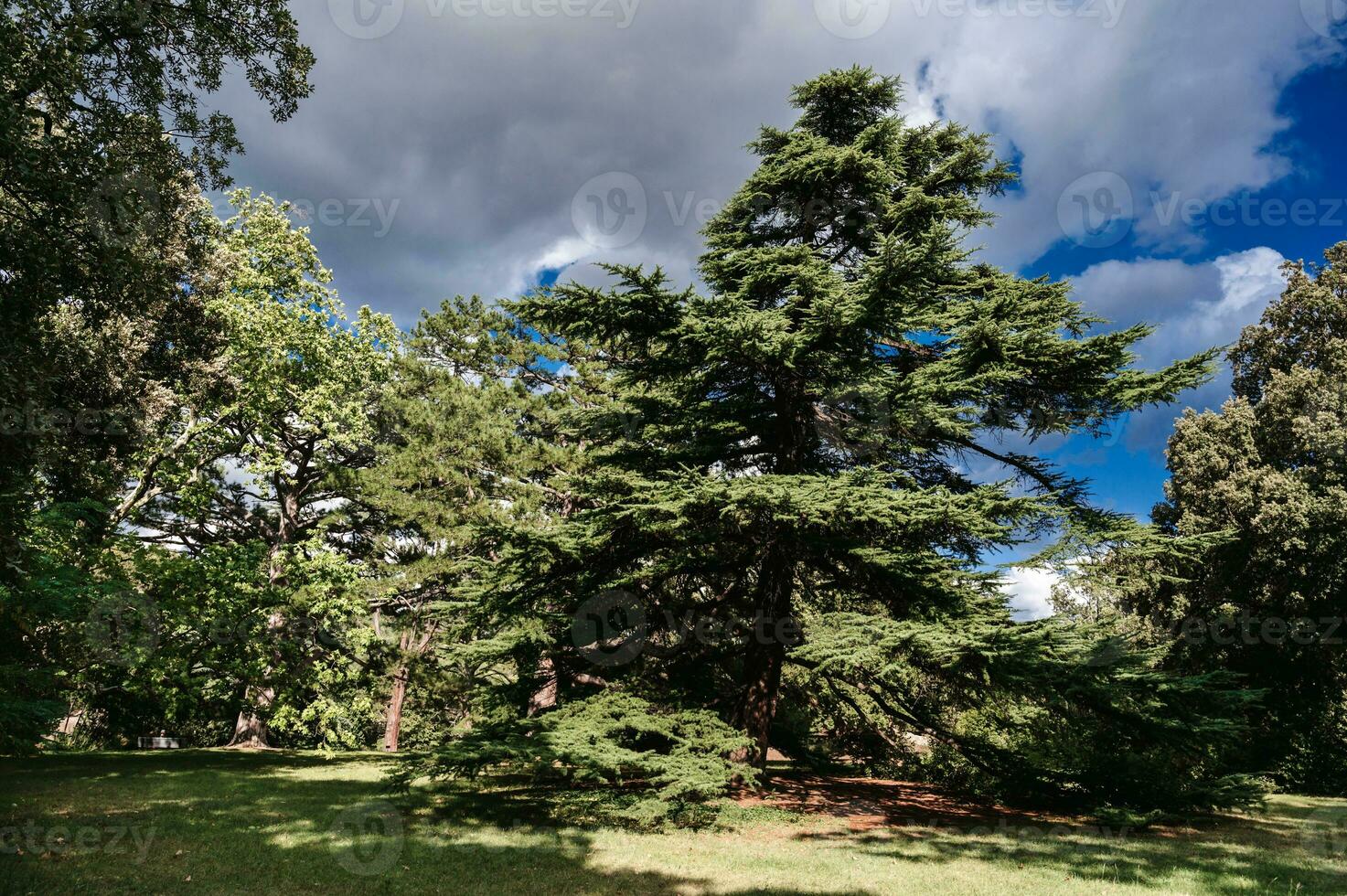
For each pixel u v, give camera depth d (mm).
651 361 13258
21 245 8922
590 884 7297
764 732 12922
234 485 23922
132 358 17250
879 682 13836
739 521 10938
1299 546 19531
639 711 11906
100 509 13633
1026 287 12641
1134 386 11859
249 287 19609
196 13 10695
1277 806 14758
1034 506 9930
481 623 12867
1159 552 11430
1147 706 11148
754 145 14469
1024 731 13867
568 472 20234
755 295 12984
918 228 12625
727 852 8844
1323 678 20953
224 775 13797
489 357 23625
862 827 10711
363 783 13641
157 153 11297
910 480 12305
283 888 6762
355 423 20938
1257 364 24844
